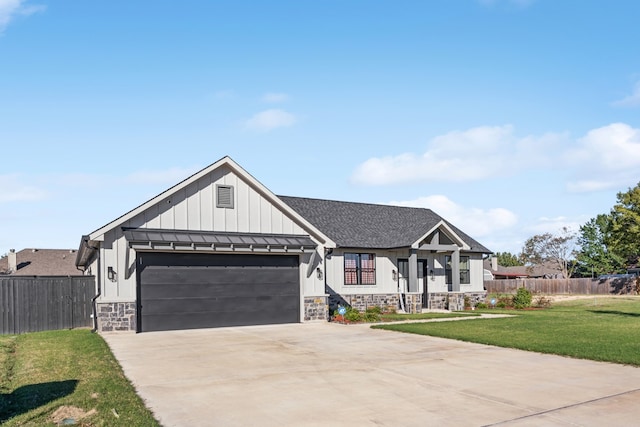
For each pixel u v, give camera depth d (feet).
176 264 59.21
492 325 60.85
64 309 63.67
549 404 26.58
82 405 25.79
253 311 63.67
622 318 71.15
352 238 85.15
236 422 23.88
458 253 92.58
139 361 38.63
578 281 169.17
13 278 61.46
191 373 34.24
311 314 67.72
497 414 24.86
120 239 56.75
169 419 24.31
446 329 56.59
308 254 68.33
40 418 23.77
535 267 255.91
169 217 59.77
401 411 25.41
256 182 65.10
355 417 24.48
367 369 35.42
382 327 59.52
